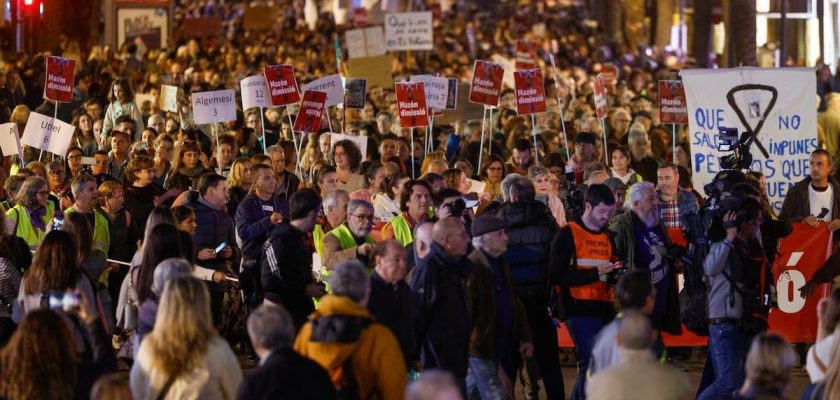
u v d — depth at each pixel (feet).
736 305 83.87
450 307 75.51
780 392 62.54
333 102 138.31
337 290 64.49
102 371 67.67
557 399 86.89
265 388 59.36
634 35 358.23
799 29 271.28
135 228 104.58
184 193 101.50
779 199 118.73
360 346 63.52
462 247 76.33
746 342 84.07
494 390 78.02
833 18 253.85
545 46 316.19
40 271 76.69
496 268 80.59
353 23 324.19
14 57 207.00
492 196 119.14
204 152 134.62
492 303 78.02
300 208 82.94
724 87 118.93
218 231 100.53
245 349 109.91
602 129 139.74
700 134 118.83
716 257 83.30
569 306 84.69
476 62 137.08
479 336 77.97
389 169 108.88
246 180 111.14
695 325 84.84
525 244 86.17
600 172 106.63
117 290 103.24
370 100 185.16
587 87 213.05
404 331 72.95
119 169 123.95
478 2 461.78
